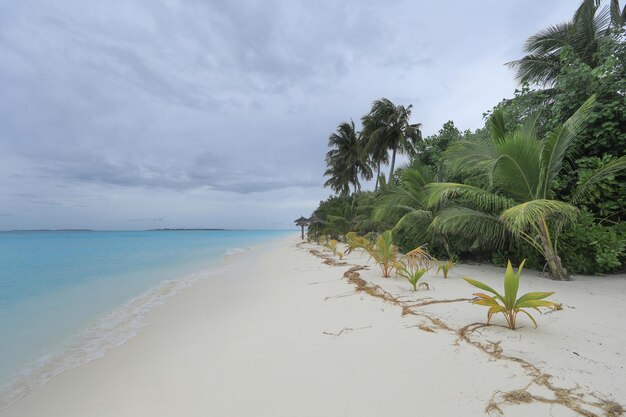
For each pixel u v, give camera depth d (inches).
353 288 254.8
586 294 192.2
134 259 769.6
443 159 425.4
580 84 295.1
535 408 83.4
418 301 196.4
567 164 294.7
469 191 269.0
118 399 121.6
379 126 1026.7
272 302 253.1
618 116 282.5
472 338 130.8
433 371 107.2
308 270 421.1
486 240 309.6
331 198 1482.5
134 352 174.1
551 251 241.6
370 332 150.3
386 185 577.9
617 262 230.2
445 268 270.1
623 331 131.7
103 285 404.8
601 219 270.8
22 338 208.2
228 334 182.2
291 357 133.0
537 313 157.6
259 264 591.2
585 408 81.7
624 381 93.2
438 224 304.3
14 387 142.2
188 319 232.8
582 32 480.1
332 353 131.1
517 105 402.6
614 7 478.9
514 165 246.7
